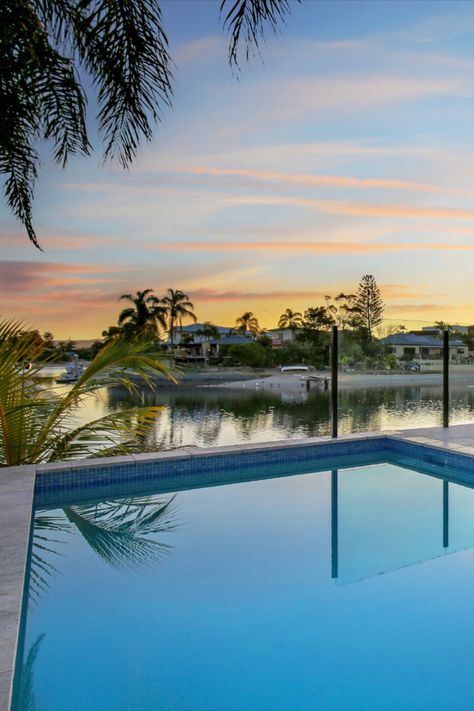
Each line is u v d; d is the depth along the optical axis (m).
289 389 36.75
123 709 2.14
